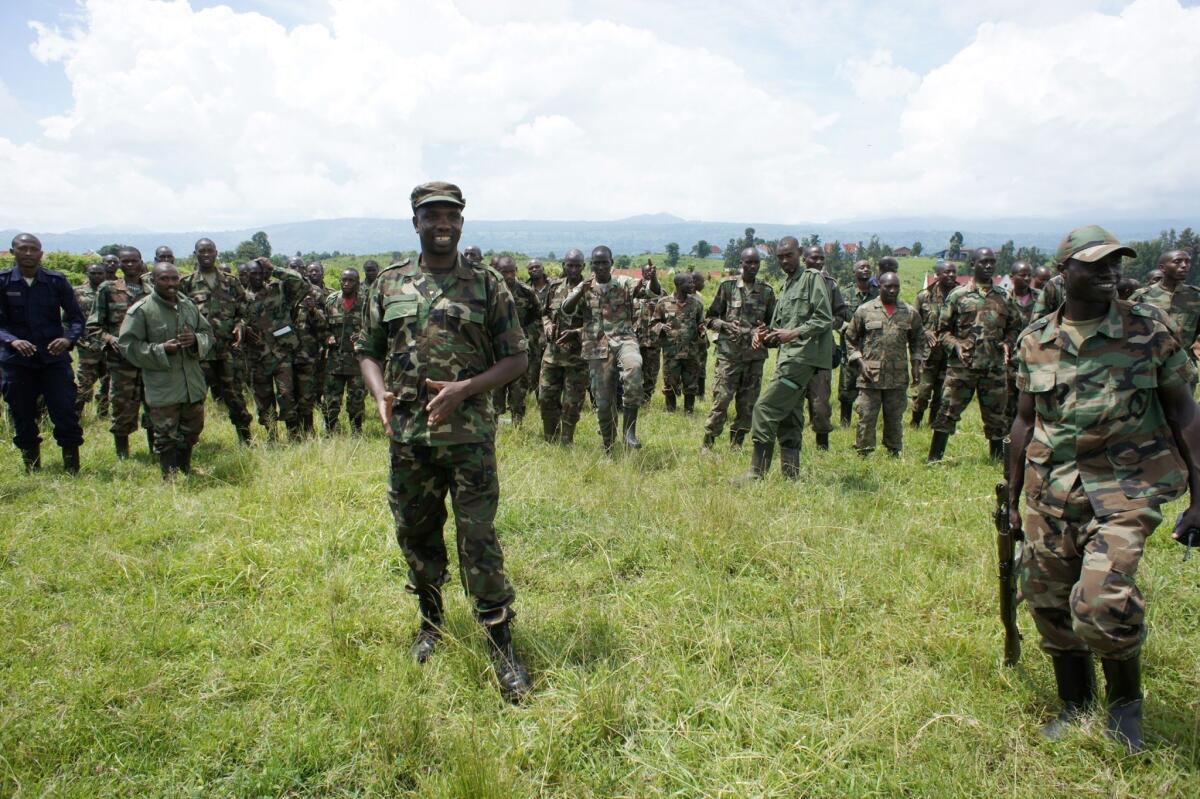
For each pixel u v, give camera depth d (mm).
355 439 7812
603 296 7586
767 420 6336
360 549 4660
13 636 3527
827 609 3840
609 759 2760
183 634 3584
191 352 6500
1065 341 2863
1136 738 2744
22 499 5688
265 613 3863
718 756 2762
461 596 3973
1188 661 3400
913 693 3084
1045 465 2914
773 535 4812
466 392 3127
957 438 9094
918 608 3910
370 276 10586
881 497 5875
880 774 2621
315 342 8719
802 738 2811
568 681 3191
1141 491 2678
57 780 2629
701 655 3447
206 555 4461
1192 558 4723
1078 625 2623
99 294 7148
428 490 3332
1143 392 2754
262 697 3129
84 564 4395
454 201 3174
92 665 3318
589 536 4836
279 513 5270
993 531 5090
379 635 3668
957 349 7496
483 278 3350
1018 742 2811
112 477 6531
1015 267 10266
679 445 8242
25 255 6352
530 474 6133
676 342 10836
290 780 2633
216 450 7855
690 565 4391
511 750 2734
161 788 2605
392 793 2611
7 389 6492
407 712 2855
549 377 8055
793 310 6277
